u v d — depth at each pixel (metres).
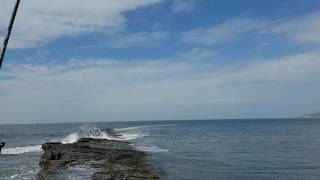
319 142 75.00
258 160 46.38
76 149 43.03
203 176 33.91
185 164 41.25
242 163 43.34
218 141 80.06
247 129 143.25
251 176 34.72
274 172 37.03
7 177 33.19
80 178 28.48
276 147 64.94
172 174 33.62
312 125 172.62
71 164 35.16
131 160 39.75
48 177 29.48
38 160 45.81
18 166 40.34
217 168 39.06
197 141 79.31
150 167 36.12
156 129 150.75
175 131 130.75
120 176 29.33
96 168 32.91
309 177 34.44
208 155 51.56
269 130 130.75
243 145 69.31
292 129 134.88
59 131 146.50
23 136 111.38
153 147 61.34
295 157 49.88
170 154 50.62
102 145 51.62
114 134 88.94
